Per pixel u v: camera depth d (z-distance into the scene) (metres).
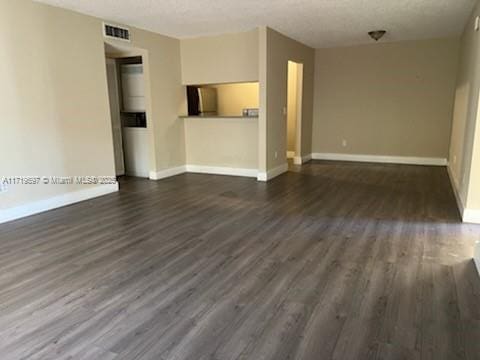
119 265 2.71
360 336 1.85
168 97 5.94
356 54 7.10
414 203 4.31
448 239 3.14
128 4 4.04
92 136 4.64
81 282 2.45
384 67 6.93
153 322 1.99
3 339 1.86
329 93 7.49
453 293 2.25
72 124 4.36
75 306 2.16
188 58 6.10
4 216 3.73
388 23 5.10
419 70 6.69
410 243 3.06
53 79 4.09
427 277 2.46
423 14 4.62
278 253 2.89
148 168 6.08
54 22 4.04
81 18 4.35
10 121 3.70
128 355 1.73
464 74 4.90
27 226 3.59
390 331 1.89
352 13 4.53
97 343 1.82
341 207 4.17
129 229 3.49
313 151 7.89
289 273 2.55
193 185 5.41
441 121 6.71
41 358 1.71
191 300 2.21
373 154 7.38
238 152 6.09
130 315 2.06
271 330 1.91
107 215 3.95
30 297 2.26
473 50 3.96
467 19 4.87
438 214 3.87
